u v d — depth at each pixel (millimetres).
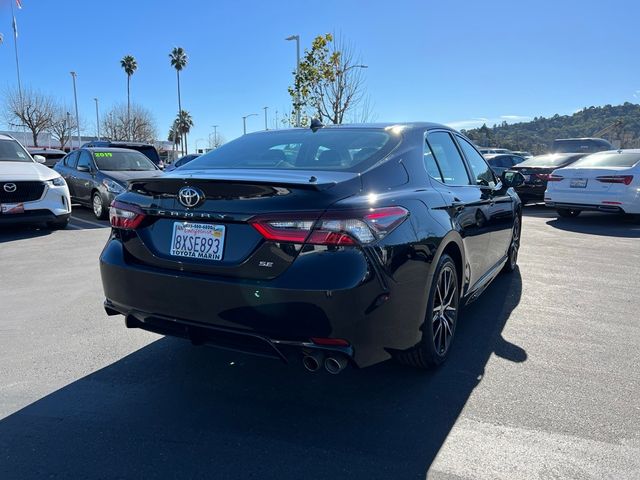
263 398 3113
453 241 3438
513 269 6160
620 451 2531
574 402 3025
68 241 8312
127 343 3963
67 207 9211
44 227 9852
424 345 3168
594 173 10133
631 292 5324
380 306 2652
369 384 3271
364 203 2699
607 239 8594
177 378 3379
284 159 3475
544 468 2402
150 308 2990
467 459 2482
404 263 2805
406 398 3090
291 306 2557
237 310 2678
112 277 3152
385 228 2727
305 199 2621
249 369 3510
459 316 4551
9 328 4273
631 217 10844
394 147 3414
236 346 2812
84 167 11688
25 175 8531
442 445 2604
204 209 2799
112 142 15039
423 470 2404
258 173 3078
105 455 2543
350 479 2348
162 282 2896
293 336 2592
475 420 2834
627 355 3707
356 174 2959
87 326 4328
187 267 2850
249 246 2680
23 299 5078
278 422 2844
